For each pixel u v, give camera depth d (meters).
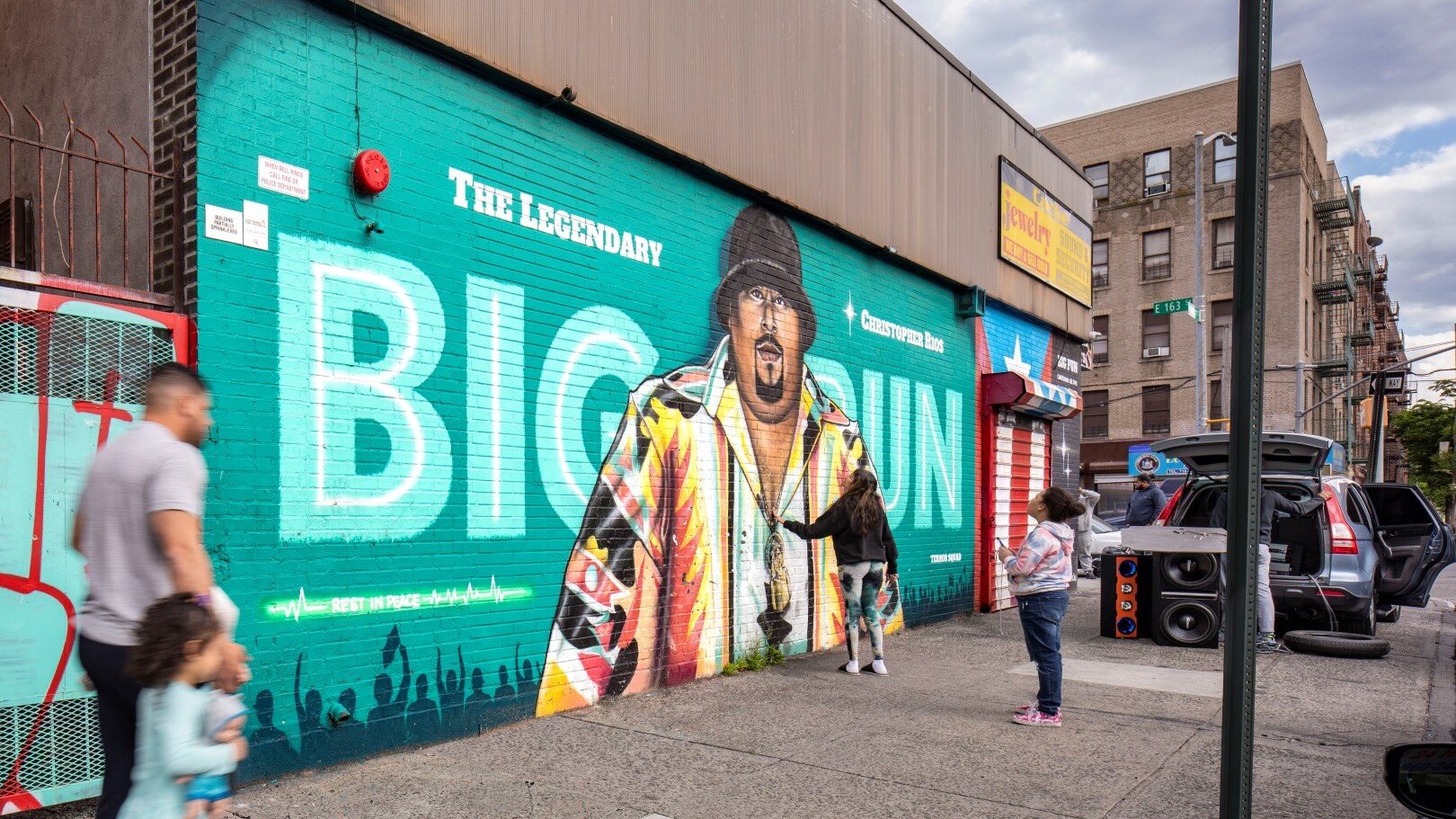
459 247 5.69
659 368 7.11
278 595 4.69
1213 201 33.94
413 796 4.43
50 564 4.05
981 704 6.56
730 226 7.91
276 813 4.15
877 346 9.99
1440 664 8.50
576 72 6.37
